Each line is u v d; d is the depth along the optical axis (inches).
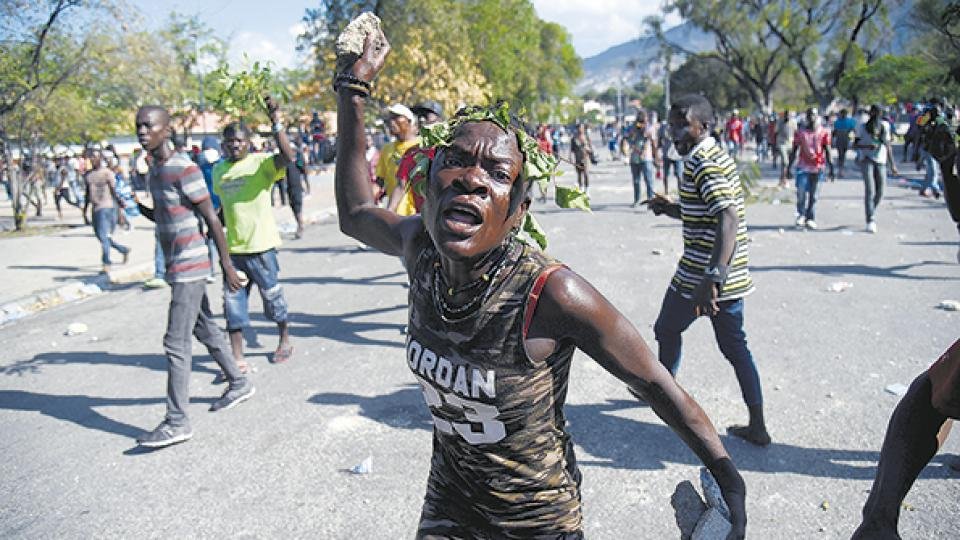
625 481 151.3
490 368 69.4
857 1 1637.6
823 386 193.0
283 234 549.3
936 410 68.5
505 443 72.7
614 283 316.8
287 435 183.0
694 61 2662.4
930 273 311.1
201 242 181.6
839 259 346.9
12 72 595.5
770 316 258.1
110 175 414.6
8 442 189.8
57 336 293.1
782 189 626.2
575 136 702.5
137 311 330.0
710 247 157.6
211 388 220.2
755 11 1817.2
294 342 261.6
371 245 89.1
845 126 716.7
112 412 208.4
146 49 743.1
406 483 156.2
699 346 228.1
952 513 133.2
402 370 225.6
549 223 507.2
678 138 157.8
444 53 1142.3
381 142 1021.8
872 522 68.2
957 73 147.1
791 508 138.3
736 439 166.1
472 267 68.2
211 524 144.5
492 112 68.9
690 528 71.2
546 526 76.4
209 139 378.3
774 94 2361.0
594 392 197.6
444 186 66.1
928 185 548.1
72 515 150.9
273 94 220.2
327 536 138.0
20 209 663.1
